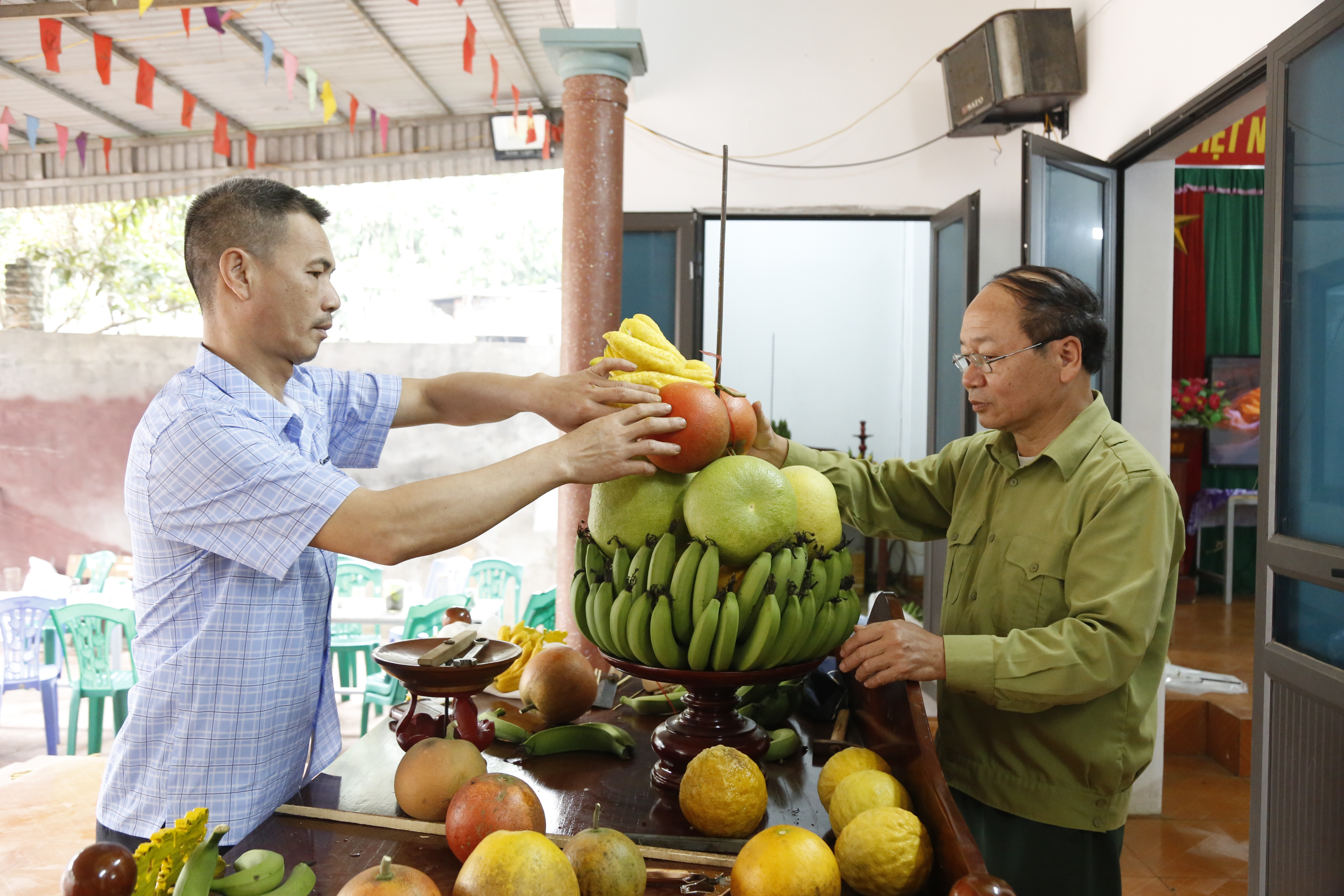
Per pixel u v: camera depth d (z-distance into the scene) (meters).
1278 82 2.37
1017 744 1.56
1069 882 1.54
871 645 1.33
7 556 6.81
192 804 1.34
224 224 1.34
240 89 5.57
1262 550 2.42
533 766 1.43
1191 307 7.73
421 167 6.19
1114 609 1.40
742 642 1.29
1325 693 2.12
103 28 4.70
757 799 1.16
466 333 9.97
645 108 4.50
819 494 1.40
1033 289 1.55
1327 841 2.12
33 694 5.96
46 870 2.35
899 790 1.13
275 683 1.38
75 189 6.61
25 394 6.74
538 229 10.05
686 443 1.29
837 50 4.46
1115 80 3.61
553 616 4.30
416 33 4.88
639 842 1.15
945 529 1.92
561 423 1.59
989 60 3.94
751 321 8.05
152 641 1.37
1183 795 3.89
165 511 1.30
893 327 7.99
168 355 6.79
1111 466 1.51
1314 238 2.26
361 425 1.73
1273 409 2.37
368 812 1.25
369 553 1.25
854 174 4.48
